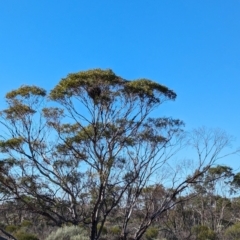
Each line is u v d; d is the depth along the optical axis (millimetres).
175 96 21453
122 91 20500
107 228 27547
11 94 21609
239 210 39781
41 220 29734
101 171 20562
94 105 20688
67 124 22109
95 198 21812
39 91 21547
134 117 21219
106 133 20906
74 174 22219
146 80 20547
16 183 21438
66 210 23312
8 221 33438
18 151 21672
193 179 22078
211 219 37844
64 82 20234
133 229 24328
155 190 22531
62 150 21844
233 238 30375
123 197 22172
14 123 22141
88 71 19844
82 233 22438
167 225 29344
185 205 33469
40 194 21781
